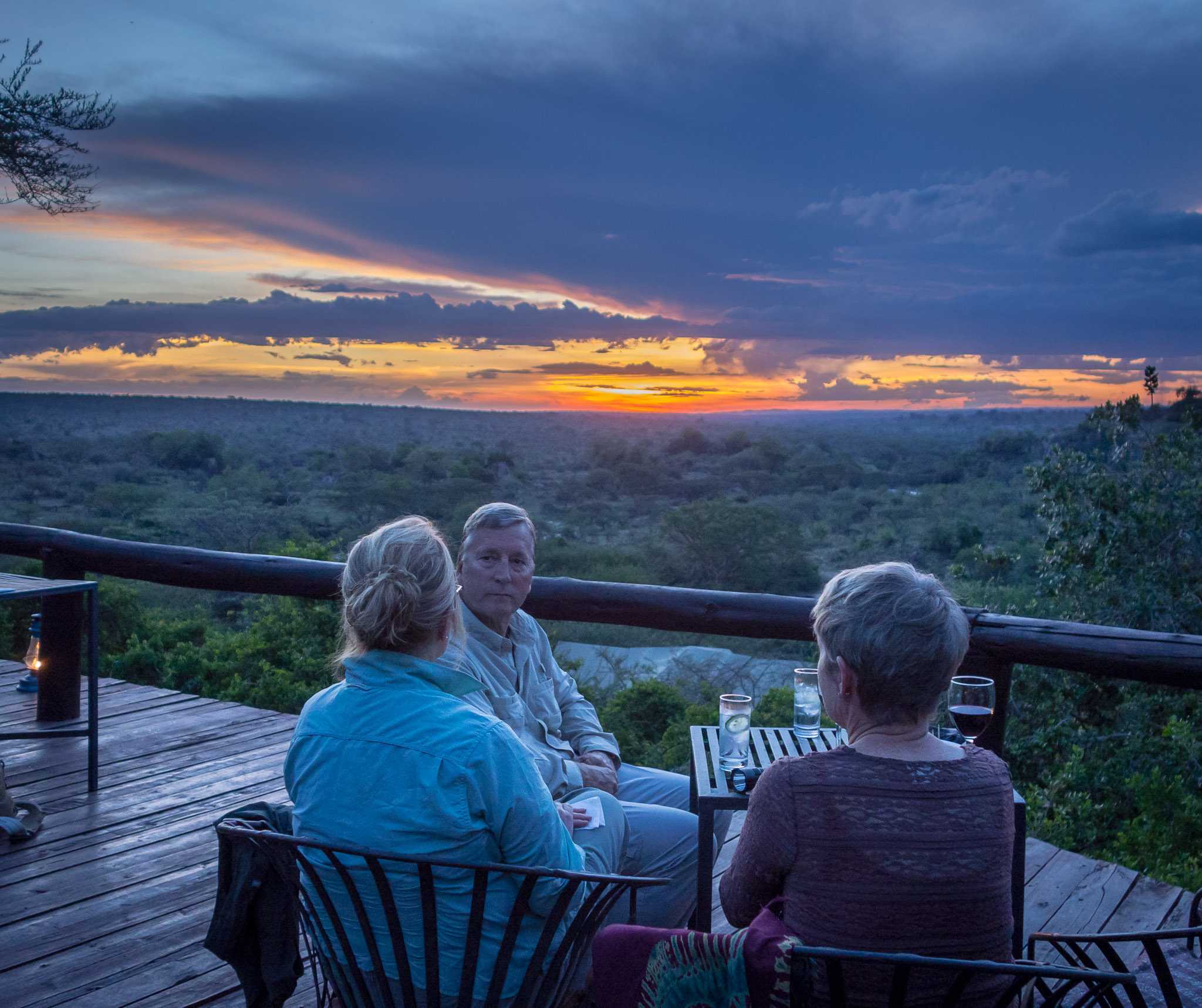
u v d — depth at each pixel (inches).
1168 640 94.3
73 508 1627.7
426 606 50.0
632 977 42.5
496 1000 46.0
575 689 91.1
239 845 51.5
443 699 49.3
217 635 340.5
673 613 118.4
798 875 41.6
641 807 75.0
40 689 141.1
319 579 136.6
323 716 49.9
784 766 43.4
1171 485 311.7
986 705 66.5
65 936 80.8
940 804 41.0
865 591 45.0
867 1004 39.6
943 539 1334.9
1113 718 296.7
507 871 43.3
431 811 46.1
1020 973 35.2
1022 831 65.9
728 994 39.9
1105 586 318.0
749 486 2440.9
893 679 43.0
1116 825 215.2
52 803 111.7
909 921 39.6
